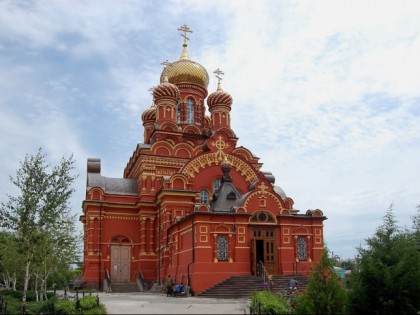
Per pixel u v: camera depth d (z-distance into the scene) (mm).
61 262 33250
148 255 42531
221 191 35594
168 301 25594
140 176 44781
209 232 31344
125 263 42875
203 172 42375
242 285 29422
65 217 38656
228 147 43875
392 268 19625
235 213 32094
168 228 38125
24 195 28250
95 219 42500
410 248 20344
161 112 48125
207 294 29125
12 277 49562
